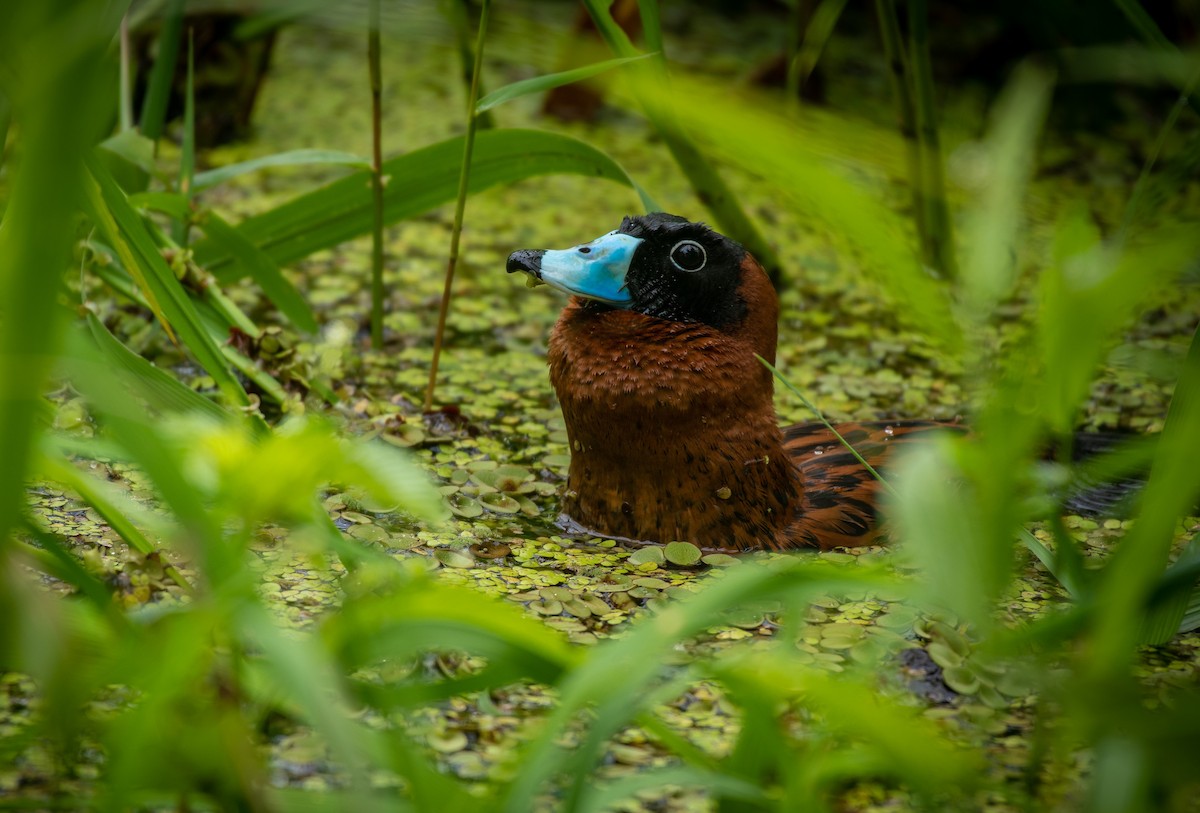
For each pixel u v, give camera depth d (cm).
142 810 429
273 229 853
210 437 368
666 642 374
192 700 412
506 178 820
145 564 506
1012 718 524
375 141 805
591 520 692
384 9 709
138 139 788
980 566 377
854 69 1483
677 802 461
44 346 329
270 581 599
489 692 518
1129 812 386
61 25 313
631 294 658
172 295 613
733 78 1398
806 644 574
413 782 394
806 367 948
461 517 697
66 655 374
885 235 303
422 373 892
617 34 675
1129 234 568
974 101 1330
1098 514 731
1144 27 664
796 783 394
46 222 320
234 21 1207
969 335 354
